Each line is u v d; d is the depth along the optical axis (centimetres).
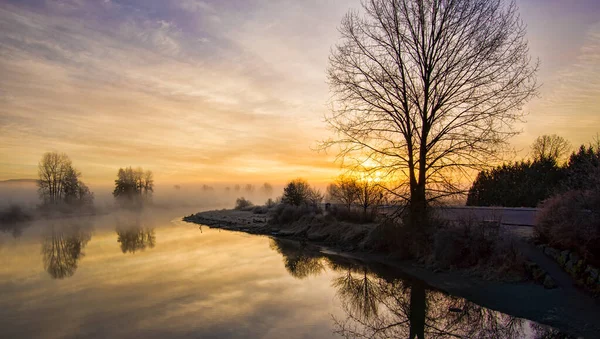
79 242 3100
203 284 1531
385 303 1239
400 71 1683
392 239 1842
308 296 1341
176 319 1107
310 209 3438
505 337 891
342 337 962
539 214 1395
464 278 1325
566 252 1152
